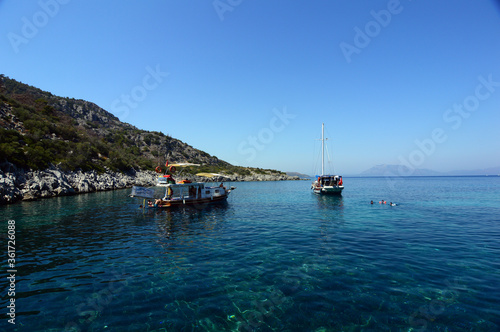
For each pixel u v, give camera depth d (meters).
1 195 33.19
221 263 11.53
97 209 29.31
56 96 157.38
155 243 15.15
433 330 6.51
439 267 10.71
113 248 14.13
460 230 17.91
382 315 7.20
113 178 65.69
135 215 25.58
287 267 10.93
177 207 30.81
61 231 18.42
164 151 134.88
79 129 100.50
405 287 8.87
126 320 7.08
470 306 7.58
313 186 56.09
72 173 53.31
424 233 17.06
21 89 135.00
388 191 59.72
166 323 6.94
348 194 51.47
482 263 11.14
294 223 21.19
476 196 44.47
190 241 15.55
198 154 160.88
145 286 9.20
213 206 33.19
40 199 39.09
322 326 6.75
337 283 9.25
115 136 125.50
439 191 57.72
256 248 13.88
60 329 6.69
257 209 30.34
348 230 18.19
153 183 79.00
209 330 6.64
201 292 8.70
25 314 7.39
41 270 10.82
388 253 12.74
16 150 43.38
